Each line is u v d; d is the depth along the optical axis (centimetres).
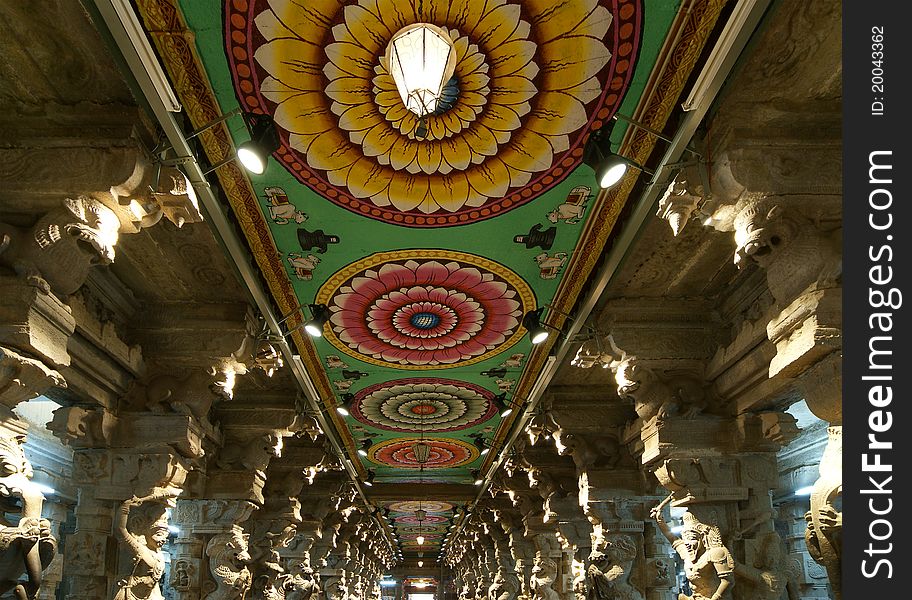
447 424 1088
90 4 278
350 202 477
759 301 550
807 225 367
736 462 596
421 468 1373
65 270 384
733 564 560
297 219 497
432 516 2053
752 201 370
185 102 365
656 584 788
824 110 359
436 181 452
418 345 761
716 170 372
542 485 1038
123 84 354
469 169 440
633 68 353
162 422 593
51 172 366
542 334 612
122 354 565
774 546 574
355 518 1714
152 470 585
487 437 1173
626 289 598
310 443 1051
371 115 388
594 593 816
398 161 430
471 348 772
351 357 796
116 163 365
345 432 1120
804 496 902
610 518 805
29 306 368
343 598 1648
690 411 607
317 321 603
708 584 578
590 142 373
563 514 1014
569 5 315
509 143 414
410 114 387
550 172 445
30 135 374
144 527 588
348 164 433
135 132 371
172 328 594
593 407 827
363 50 341
